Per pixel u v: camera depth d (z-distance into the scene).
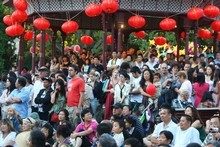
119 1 23.45
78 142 14.01
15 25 24.28
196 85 18.05
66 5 24.16
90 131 14.22
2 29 36.22
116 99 18.08
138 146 11.05
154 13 25.06
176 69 20.02
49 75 21.55
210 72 19.64
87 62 26.73
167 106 13.23
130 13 24.64
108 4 21.38
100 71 23.80
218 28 25.22
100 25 31.00
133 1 23.62
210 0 25.03
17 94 17.25
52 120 17.16
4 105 17.84
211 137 12.66
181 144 12.55
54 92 17.34
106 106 18.59
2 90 21.81
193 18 23.08
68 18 26.70
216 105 18.28
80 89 17.19
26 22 28.64
